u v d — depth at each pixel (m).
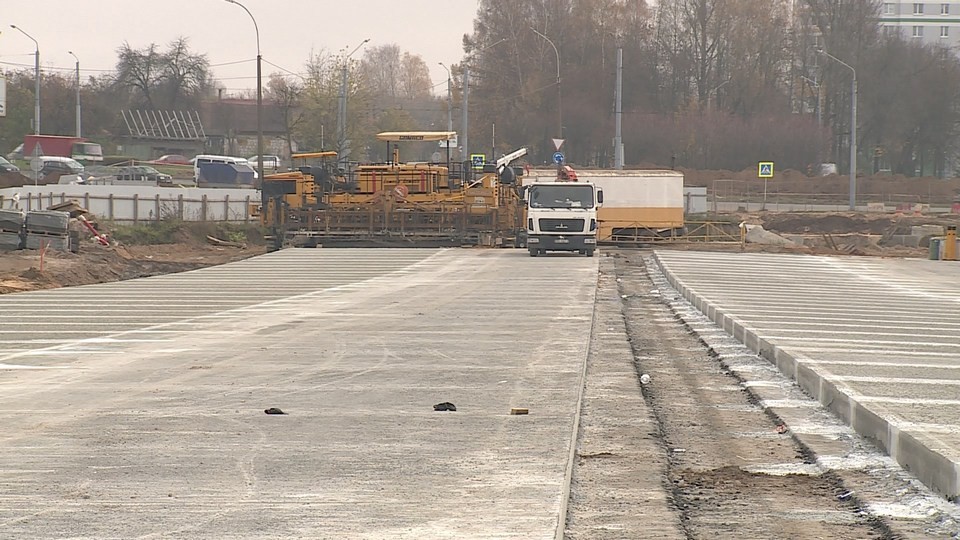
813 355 58.59
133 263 170.75
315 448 37.97
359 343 68.31
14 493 31.89
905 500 32.09
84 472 34.50
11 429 41.25
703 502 32.28
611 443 40.06
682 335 76.69
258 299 103.56
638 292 117.44
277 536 27.56
